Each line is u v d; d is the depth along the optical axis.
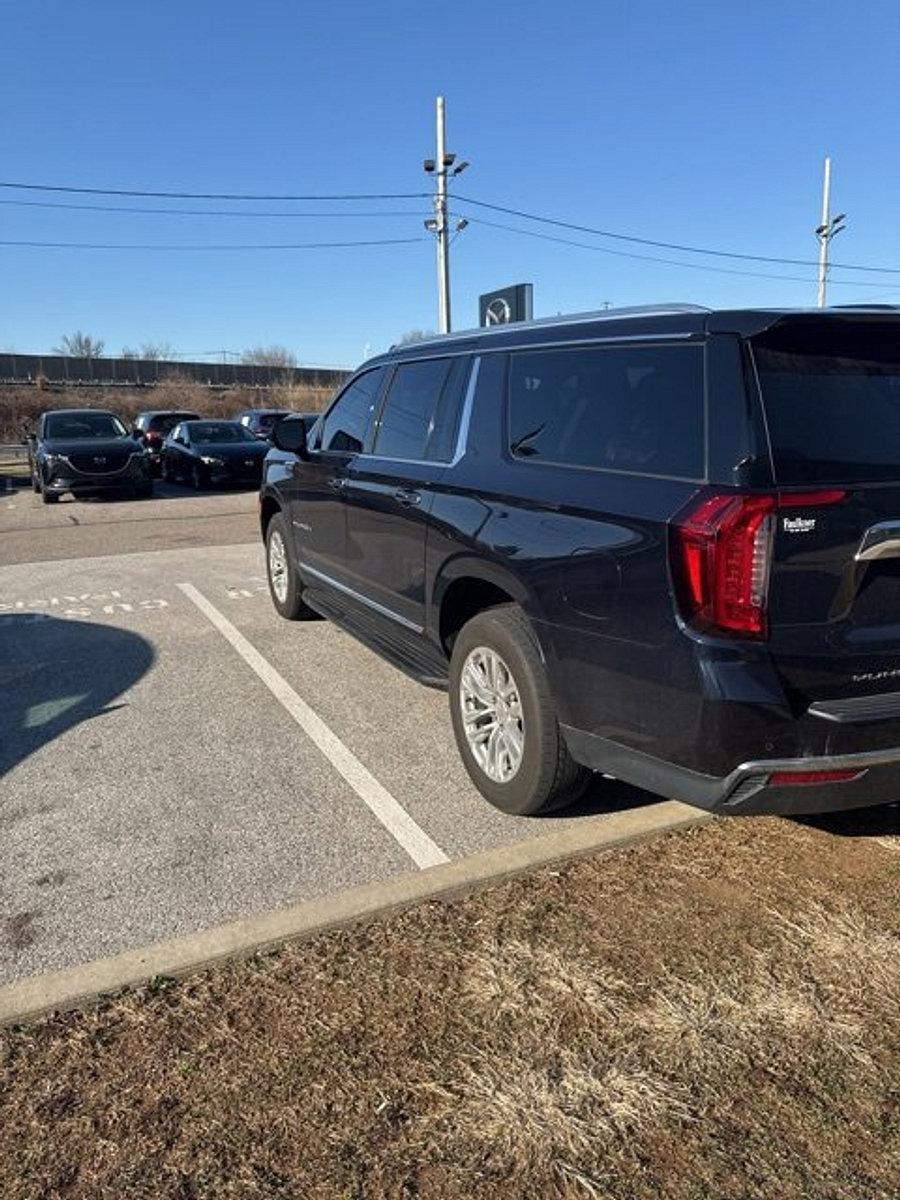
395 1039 2.46
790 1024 2.51
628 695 2.93
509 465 3.63
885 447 2.74
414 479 4.27
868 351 2.84
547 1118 2.20
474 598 4.02
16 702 5.25
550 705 3.39
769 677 2.62
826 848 3.43
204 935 2.90
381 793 4.01
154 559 10.25
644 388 3.04
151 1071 2.36
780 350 2.73
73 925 3.03
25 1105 2.25
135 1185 2.03
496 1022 2.53
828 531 2.62
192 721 4.91
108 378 64.81
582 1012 2.56
